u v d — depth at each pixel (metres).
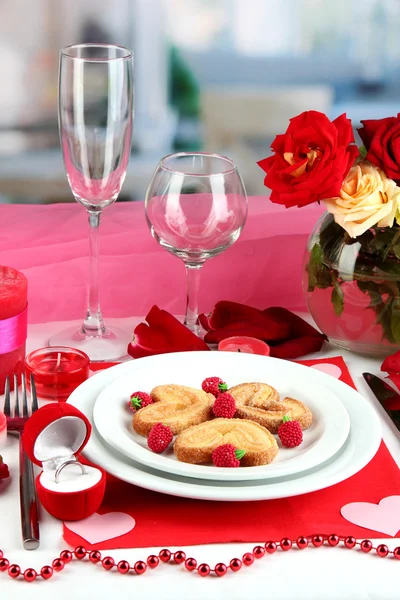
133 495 1.08
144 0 3.06
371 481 1.10
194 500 1.07
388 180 1.23
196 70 3.14
